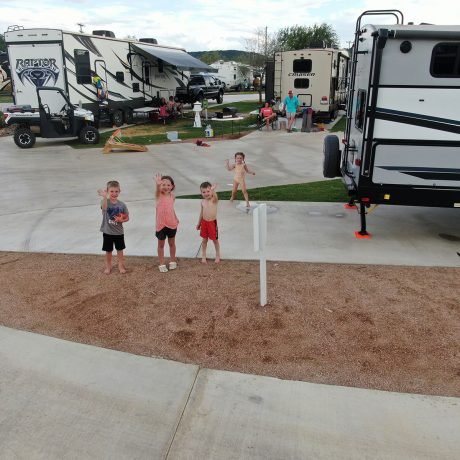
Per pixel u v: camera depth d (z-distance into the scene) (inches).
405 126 234.7
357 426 124.7
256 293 197.2
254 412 130.0
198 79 1310.3
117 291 201.2
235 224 290.2
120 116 871.1
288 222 295.0
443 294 196.5
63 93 624.7
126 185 404.2
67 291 201.8
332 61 808.9
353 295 195.6
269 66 932.6
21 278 215.0
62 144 666.2
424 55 224.1
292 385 140.8
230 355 155.9
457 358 153.3
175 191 379.9
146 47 921.5
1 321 177.9
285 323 174.1
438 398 135.2
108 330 171.6
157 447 118.5
